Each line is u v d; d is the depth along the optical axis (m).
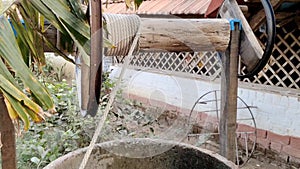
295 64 4.71
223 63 2.56
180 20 2.02
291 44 4.63
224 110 2.62
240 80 5.14
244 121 5.00
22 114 0.90
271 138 4.68
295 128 4.41
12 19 1.06
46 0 1.02
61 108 3.38
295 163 4.38
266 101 4.73
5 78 0.88
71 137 2.91
